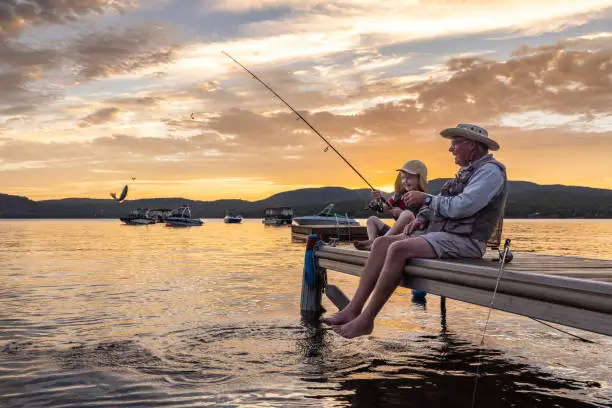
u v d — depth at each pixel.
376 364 4.41
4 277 11.09
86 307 7.24
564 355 4.71
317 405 3.44
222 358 4.57
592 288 2.59
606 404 3.49
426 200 3.98
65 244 26.30
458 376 4.07
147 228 67.25
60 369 4.23
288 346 5.03
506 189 3.90
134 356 4.64
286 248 22.33
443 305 6.86
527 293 2.98
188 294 8.51
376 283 4.01
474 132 3.92
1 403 3.47
